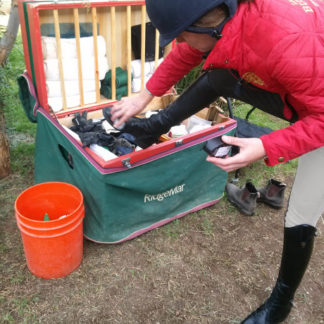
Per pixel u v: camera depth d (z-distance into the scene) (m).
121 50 2.49
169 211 2.15
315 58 0.94
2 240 2.00
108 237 1.93
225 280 1.89
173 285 1.84
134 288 1.80
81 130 2.12
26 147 2.81
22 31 2.01
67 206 1.92
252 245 2.13
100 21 2.28
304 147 1.02
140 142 1.79
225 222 2.29
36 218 1.91
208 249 2.08
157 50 2.54
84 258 1.94
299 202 1.36
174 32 1.02
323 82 0.95
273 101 1.28
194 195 2.23
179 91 3.02
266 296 1.83
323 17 1.02
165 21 1.01
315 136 1.00
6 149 2.45
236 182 2.62
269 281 1.91
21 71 3.75
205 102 1.63
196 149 2.00
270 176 2.81
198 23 1.01
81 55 2.20
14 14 2.31
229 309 1.75
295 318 1.73
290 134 1.03
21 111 3.22
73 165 1.93
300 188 1.34
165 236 2.13
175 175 1.99
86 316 1.65
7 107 3.16
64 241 1.68
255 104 1.38
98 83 2.29
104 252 1.99
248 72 1.10
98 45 2.28
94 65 2.26
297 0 1.06
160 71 1.59
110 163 1.65
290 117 1.20
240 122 2.77
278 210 2.45
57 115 2.15
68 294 1.74
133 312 1.69
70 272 1.84
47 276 1.79
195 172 2.11
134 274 1.88
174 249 2.05
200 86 1.58
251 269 1.97
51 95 2.15
